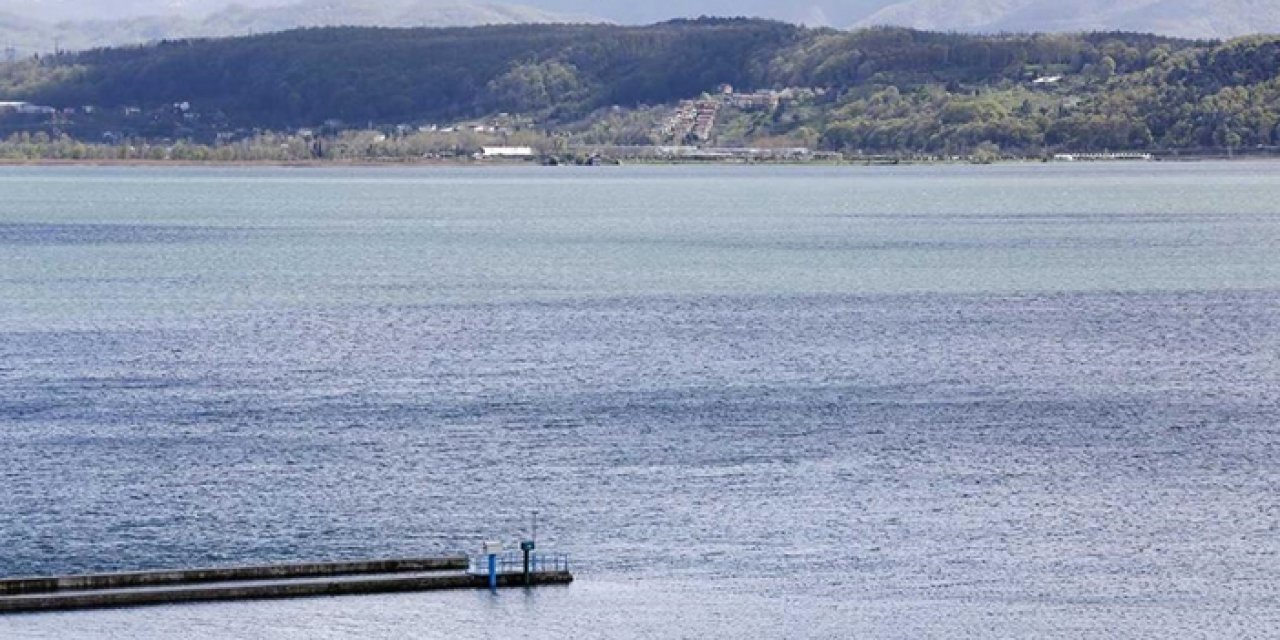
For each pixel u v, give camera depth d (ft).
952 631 641.81
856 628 644.69
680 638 634.84
